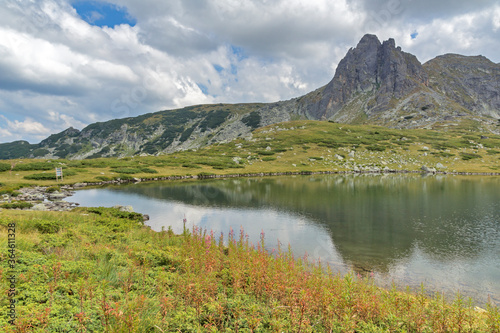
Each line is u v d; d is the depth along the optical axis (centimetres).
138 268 1007
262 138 16750
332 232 2705
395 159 12694
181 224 3033
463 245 2322
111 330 536
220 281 931
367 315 778
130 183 7831
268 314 721
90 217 2422
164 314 653
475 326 752
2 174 7756
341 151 13800
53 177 7675
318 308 776
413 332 730
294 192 5638
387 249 2214
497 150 13375
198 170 10681
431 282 1620
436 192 5506
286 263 1136
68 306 639
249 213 3641
